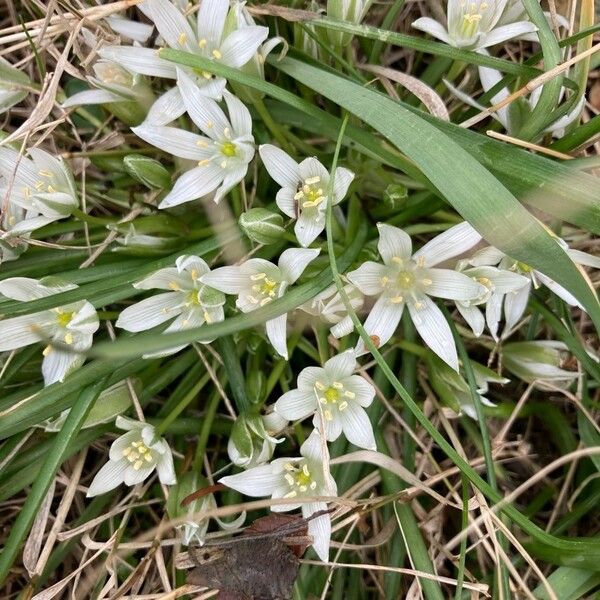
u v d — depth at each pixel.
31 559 0.16
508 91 0.17
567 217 0.13
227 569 0.15
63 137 0.18
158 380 0.16
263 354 0.17
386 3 0.19
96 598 0.16
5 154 0.16
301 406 0.15
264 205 0.18
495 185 0.12
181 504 0.15
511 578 0.16
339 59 0.16
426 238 0.19
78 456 0.18
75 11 0.16
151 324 0.15
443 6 0.19
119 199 0.18
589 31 0.14
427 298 0.15
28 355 0.16
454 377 0.16
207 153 0.15
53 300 0.14
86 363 0.15
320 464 0.15
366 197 0.18
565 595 0.15
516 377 0.19
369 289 0.15
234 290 0.14
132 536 0.18
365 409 0.17
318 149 0.18
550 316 0.16
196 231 0.17
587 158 0.15
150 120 0.15
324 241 0.17
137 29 0.17
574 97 0.15
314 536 0.14
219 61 0.15
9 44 0.19
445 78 0.17
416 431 0.18
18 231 0.15
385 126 0.13
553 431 0.18
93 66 0.16
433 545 0.16
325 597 0.17
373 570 0.17
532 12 0.13
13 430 0.14
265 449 0.15
